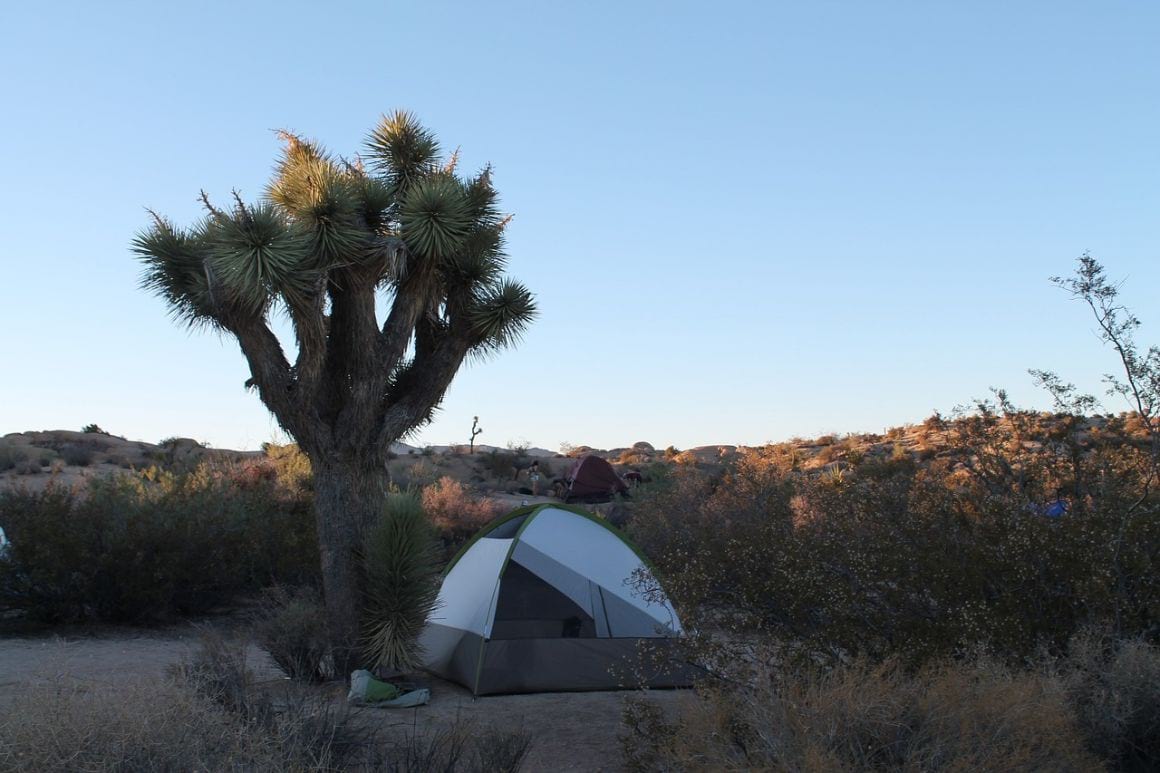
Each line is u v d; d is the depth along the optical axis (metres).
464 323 10.28
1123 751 5.09
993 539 6.30
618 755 6.64
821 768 3.79
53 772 3.81
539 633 9.12
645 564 9.91
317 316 9.07
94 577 12.21
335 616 9.21
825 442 49.31
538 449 59.94
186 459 30.38
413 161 11.09
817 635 5.85
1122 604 5.89
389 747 5.64
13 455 34.88
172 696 4.38
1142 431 6.71
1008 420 7.03
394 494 9.66
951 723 4.13
